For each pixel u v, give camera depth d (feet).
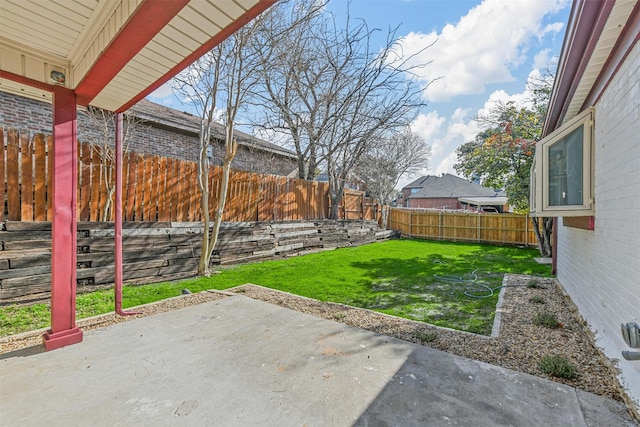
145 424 6.07
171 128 29.66
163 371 8.07
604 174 10.13
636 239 7.85
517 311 13.55
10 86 10.75
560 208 12.34
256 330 10.93
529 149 34.81
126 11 6.49
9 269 13.65
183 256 20.66
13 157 14.03
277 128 29.94
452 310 13.93
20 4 6.85
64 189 9.63
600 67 10.02
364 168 46.91
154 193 19.52
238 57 18.65
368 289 17.57
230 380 7.67
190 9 6.23
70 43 8.52
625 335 6.55
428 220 46.47
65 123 9.61
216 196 23.26
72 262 9.80
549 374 8.09
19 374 7.89
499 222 40.34
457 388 7.39
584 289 12.71
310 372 8.09
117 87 9.78
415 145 55.21
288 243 29.35
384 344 9.87
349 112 29.68
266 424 6.10
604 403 6.84
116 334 10.48
